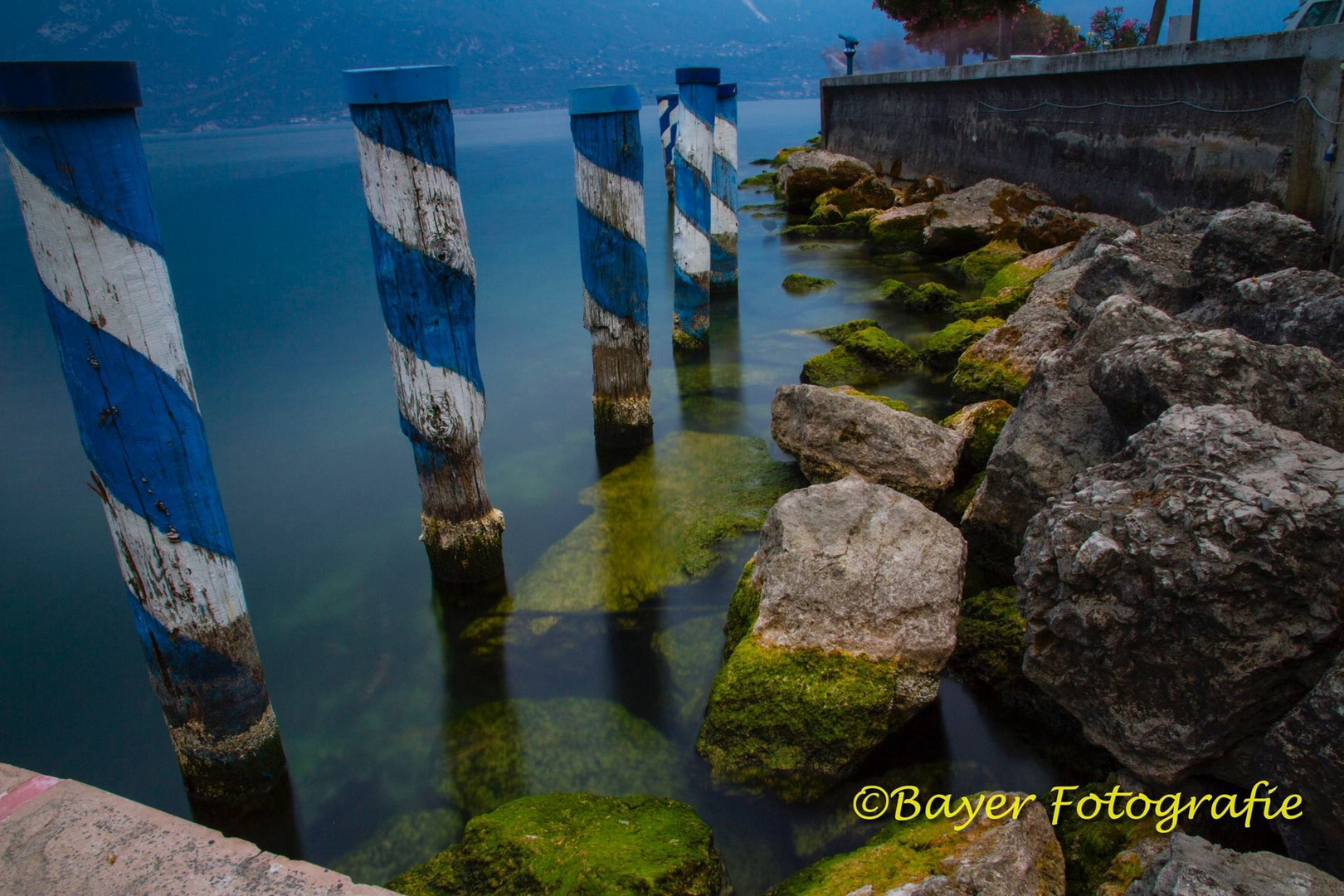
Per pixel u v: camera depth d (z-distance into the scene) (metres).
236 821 4.02
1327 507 2.88
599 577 5.62
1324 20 12.66
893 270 13.88
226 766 3.99
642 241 7.06
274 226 19.78
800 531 4.30
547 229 19.42
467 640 5.16
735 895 3.34
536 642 5.08
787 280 13.14
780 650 3.99
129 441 3.33
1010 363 7.37
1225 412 3.52
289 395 9.62
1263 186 9.17
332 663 5.03
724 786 3.89
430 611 5.48
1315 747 2.77
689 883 3.12
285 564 6.11
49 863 2.59
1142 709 3.28
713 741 3.98
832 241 16.66
